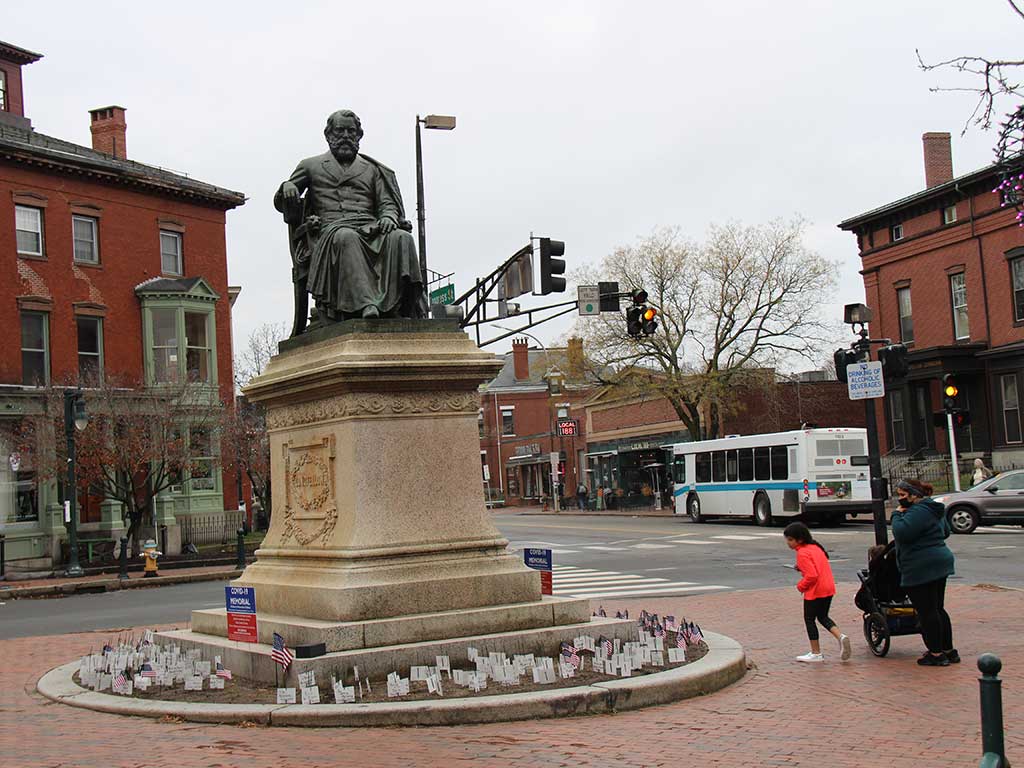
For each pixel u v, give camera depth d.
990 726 4.64
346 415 10.44
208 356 40.59
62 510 34.84
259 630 10.45
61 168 37.22
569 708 8.66
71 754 7.77
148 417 34.03
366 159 11.94
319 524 10.82
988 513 30.36
